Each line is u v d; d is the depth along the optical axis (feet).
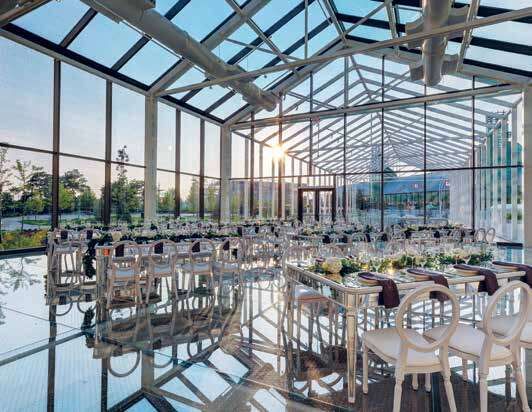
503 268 10.07
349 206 39.45
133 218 34.32
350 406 7.51
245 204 45.06
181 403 7.62
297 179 42.09
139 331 11.85
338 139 39.86
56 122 28.25
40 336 11.32
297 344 10.84
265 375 8.88
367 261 10.64
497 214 35.32
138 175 34.78
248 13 26.08
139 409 7.40
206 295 16.51
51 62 27.84
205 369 9.18
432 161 36.29
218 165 45.19
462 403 7.61
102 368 9.20
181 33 21.45
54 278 19.76
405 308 6.37
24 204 26.96
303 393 8.04
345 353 10.22
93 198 31.27
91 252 18.42
